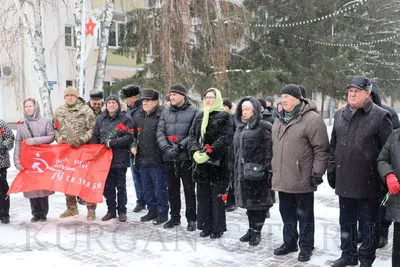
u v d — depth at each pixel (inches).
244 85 716.0
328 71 824.3
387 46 1045.8
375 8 1018.1
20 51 624.1
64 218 257.0
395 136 153.7
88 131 249.4
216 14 663.1
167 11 624.1
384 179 153.6
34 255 192.5
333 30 898.7
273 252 197.2
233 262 184.4
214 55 668.7
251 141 196.7
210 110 207.9
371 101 169.3
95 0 772.6
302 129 181.2
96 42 753.0
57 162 246.1
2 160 238.4
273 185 189.5
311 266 179.9
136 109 257.6
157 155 240.8
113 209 253.8
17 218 258.4
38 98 659.4
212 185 213.6
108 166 243.4
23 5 527.5
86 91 772.6
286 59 837.2
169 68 633.0
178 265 180.5
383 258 188.7
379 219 179.0
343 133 172.1
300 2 837.2
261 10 844.6
